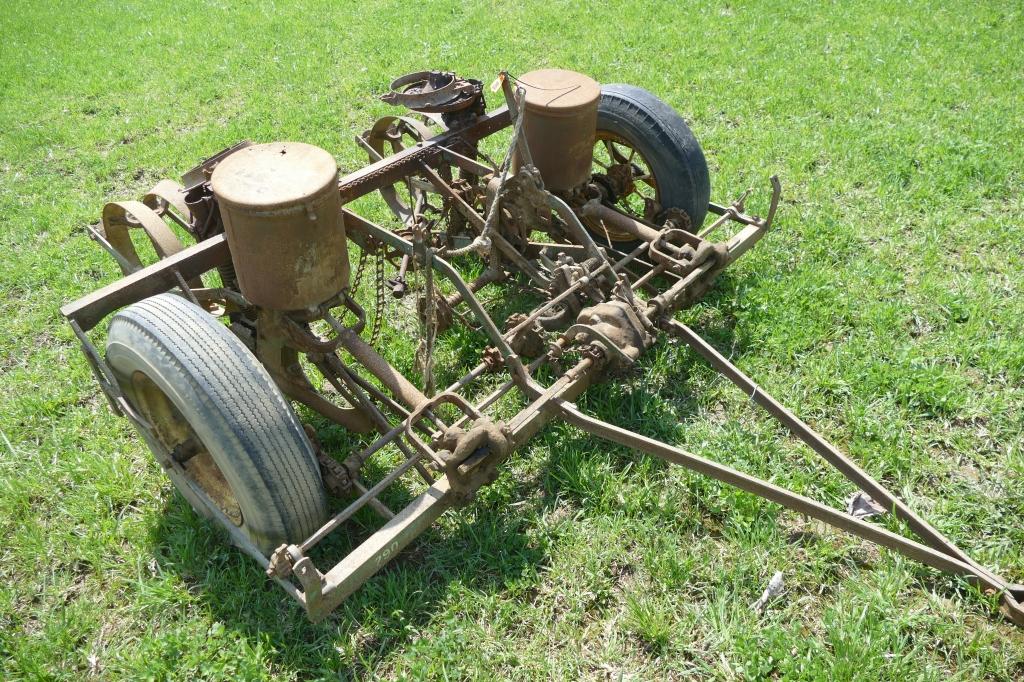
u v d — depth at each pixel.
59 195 6.82
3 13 11.67
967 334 4.66
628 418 4.23
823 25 9.27
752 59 8.51
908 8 9.58
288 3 11.32
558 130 4.36
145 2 11.89
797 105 7.45
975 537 3.57
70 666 3.23
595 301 4.23
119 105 8.50
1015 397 4.25
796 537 3.57
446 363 4.66
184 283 3.64
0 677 3.18
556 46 9.18
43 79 9.21
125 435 4.32
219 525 3.63
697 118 7.36
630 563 3.52
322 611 2.99
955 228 5.64
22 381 4.72
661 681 3.07
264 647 3.21
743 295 5.00
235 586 3.46
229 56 9.55
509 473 3.93
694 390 4.42
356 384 3.87
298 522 3.23
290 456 3.11
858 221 5.75
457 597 3.39
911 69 8.05
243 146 4.39
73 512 3.87
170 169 7.14
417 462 3.52
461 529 3.66
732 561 3.49
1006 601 3.12
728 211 4.88
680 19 9.70
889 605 3.21
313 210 3.18
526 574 3.46
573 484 3.82
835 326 4.79
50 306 5.35
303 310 3.51
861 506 3.65
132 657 3.22
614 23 9.69
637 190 5.83
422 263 3.58
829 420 4.19
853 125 7.01
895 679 2.98
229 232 3.29
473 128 4.75
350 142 7.35
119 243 4.82
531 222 4.50
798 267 5.26
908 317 4.82
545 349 4.17
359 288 5.31
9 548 3.75
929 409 4.23
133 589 3.53
